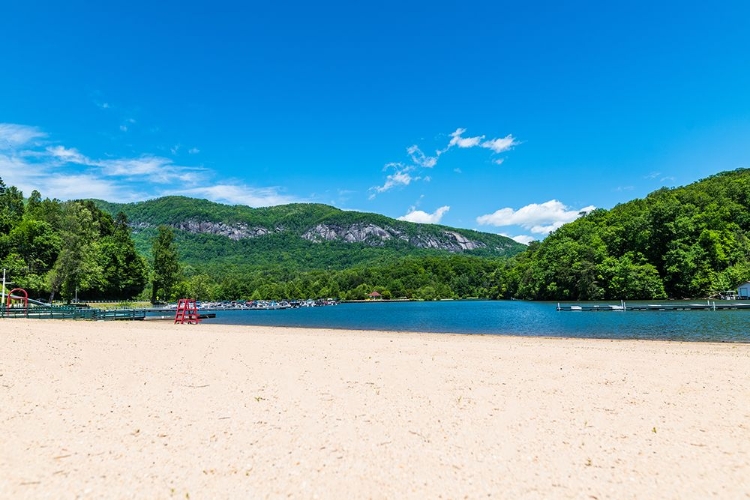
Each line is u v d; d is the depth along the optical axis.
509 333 34.38
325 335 30.47
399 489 5.20
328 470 5.75
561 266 99.19
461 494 5.09
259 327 44.84
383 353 17.89
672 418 8.23
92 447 6.52
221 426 7.59
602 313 58.94
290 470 5.73
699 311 57.06
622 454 6.40
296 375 12.55
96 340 22.42
